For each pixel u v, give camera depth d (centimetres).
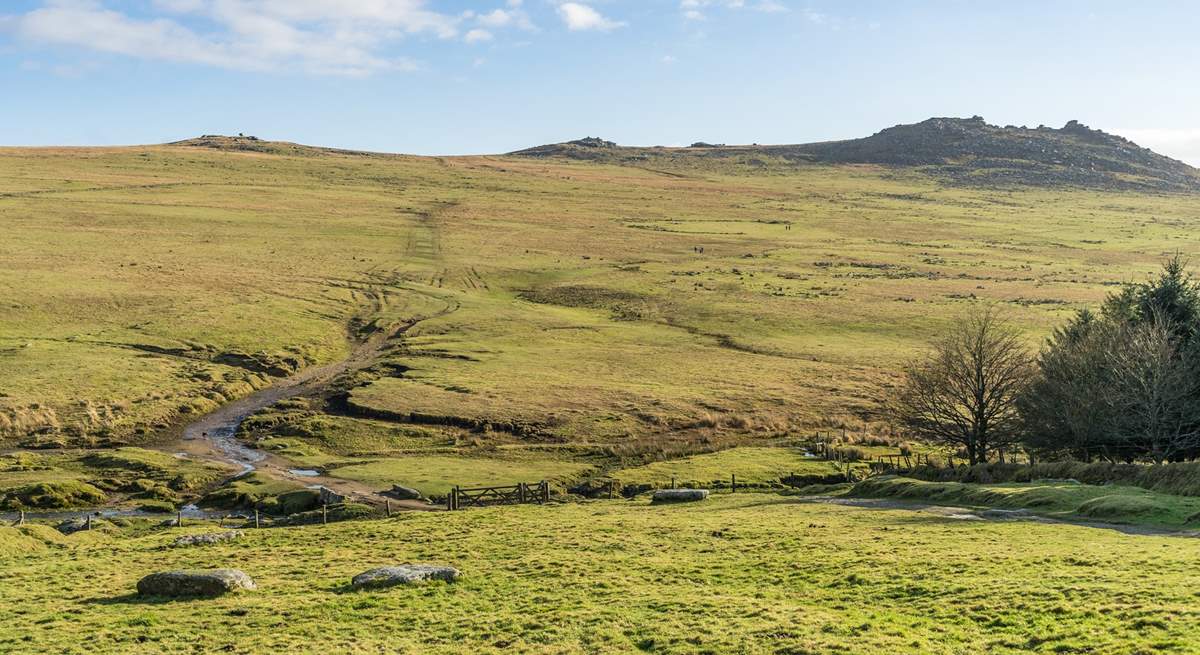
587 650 2278
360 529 4331
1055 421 6106
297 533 4278
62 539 4209
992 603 2430
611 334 11119
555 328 11300
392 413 7512
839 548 3403
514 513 4722
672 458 6569
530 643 2356
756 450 6731
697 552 3500
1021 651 2041
